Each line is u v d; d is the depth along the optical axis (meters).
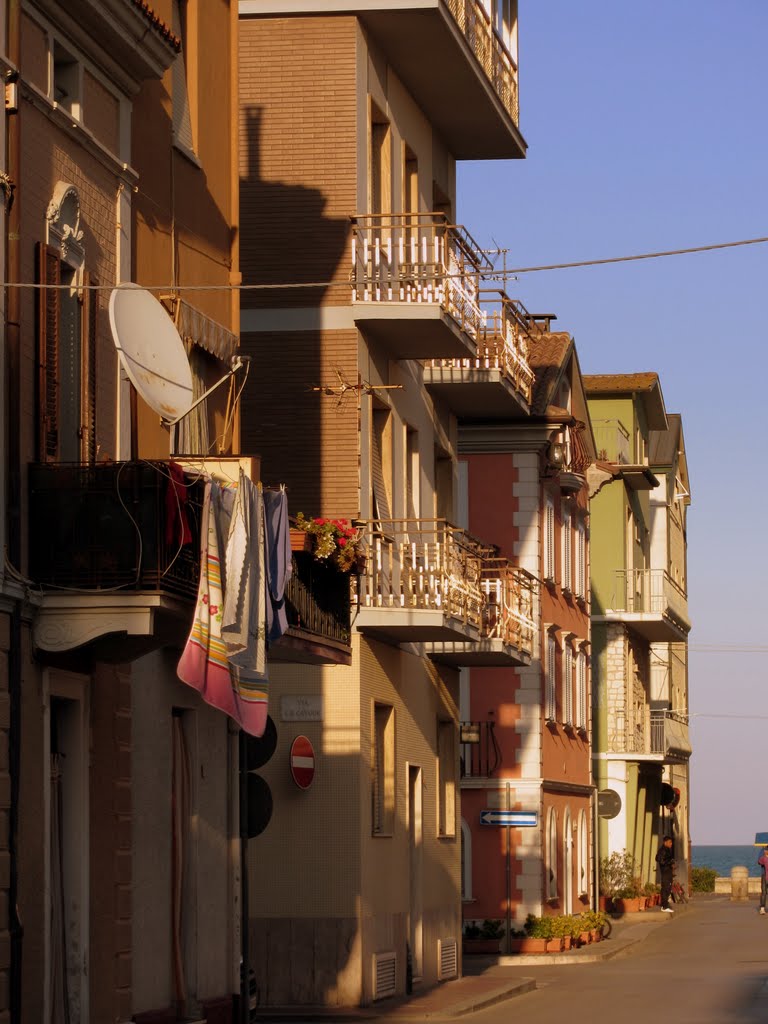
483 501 59.16
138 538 22.17
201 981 28.12
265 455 38.91
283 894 37.38
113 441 25.36
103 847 24.38
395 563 39.81
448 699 46.41
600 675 80.62
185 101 29.42
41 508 22.38
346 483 38.69
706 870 115.69
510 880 58.25
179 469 22.62
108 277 25.34
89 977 23.72
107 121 25.61
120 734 24.98
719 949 56.59
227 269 30.92
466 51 41.78
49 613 22.25
